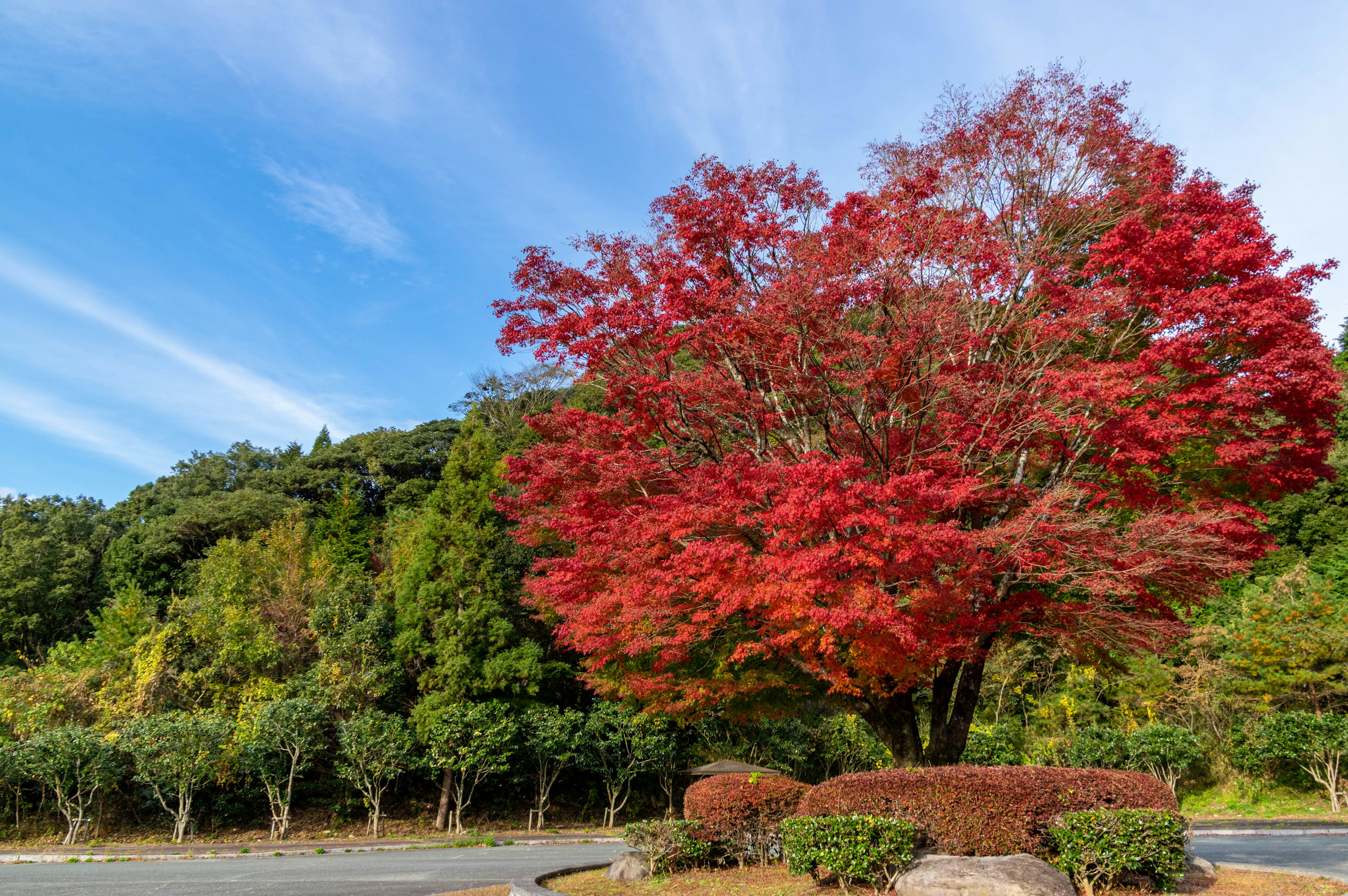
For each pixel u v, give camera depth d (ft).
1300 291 35.06
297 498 142.82
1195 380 36.91
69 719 72.38
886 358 36.27
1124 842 25.67
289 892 32.19
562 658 83.05
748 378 41.73
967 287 38.40
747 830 35.01
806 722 87.97
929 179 40.27
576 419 42.16
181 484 163.02
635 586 34.65
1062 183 47.52
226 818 69.00
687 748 85.40
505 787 78.13
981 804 27.53
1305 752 72.02
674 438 43.62
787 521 29.66
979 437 35.83
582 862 45.83
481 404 163.02
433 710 70.33
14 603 111.34
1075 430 36.17
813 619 29.40
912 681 35.32
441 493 80.07
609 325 40.29
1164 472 39.29
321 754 71.82
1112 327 42.11
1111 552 32.07
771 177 43.86
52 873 41.68
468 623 72.69
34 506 140.67
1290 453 35.88
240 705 73.41
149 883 36.04
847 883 26.99
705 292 40.29
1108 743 81.61
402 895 30.81
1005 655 93.91
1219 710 82.89
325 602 79.36
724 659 42.42
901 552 27.71
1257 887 27.25
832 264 36.27
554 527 39.37
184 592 115.03
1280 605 83.10
